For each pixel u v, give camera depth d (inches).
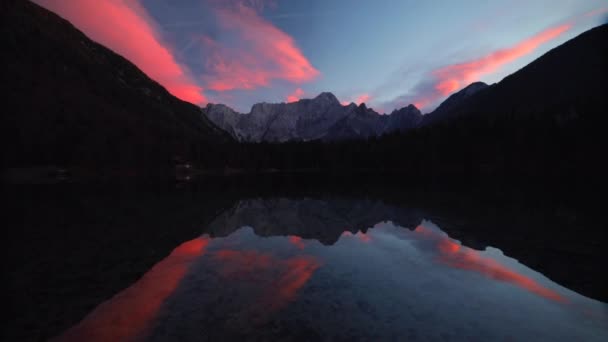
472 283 270.4
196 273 300.8
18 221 613.3
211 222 592.7
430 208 727.1
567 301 232.5
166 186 1635.1
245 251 384.5
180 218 638.5
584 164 2193.7
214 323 196.1
